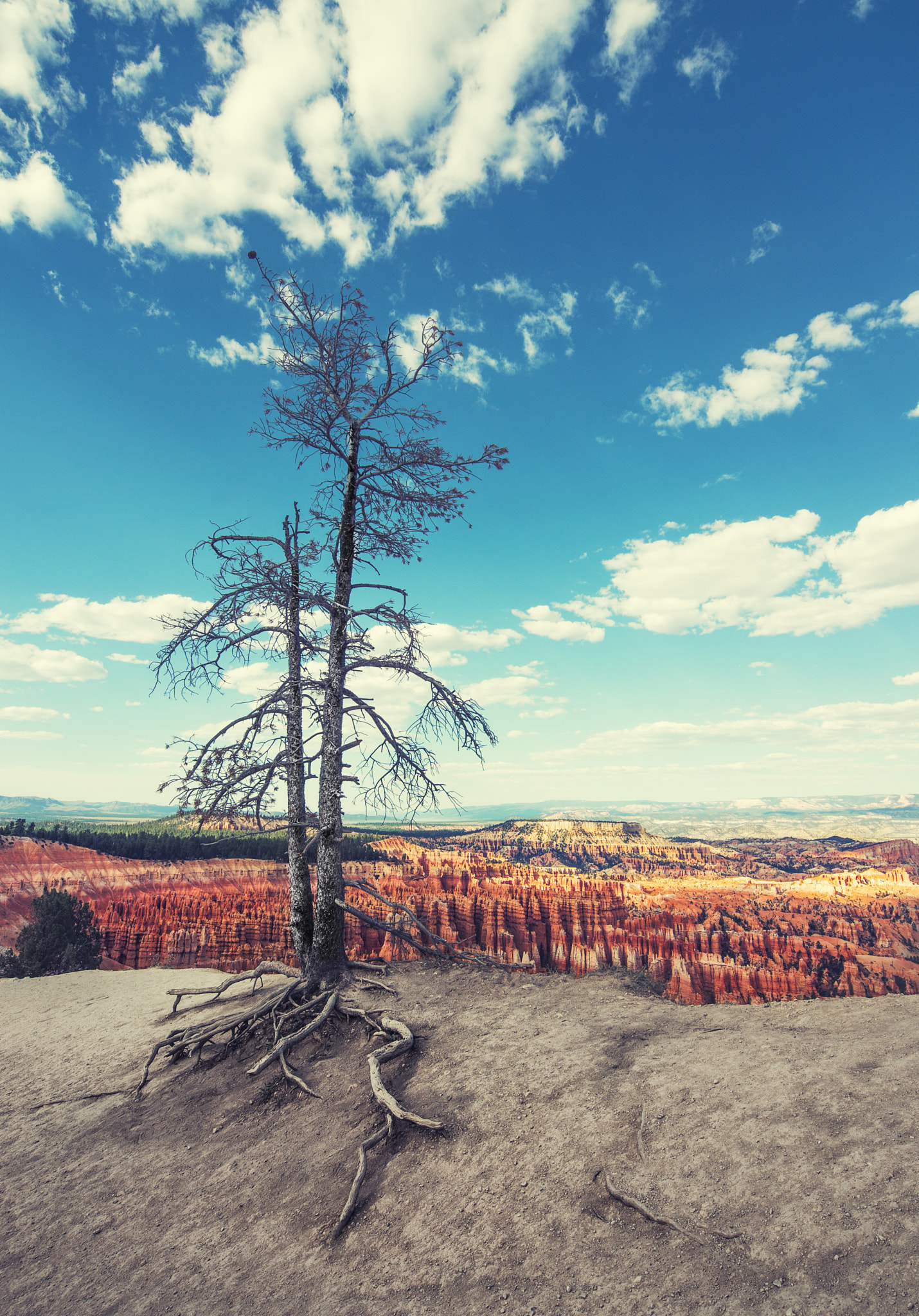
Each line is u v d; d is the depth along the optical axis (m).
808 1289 3.79
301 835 12.42
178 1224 6.70
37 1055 12.46
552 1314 4.28
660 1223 4.84
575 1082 7.42
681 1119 6.14
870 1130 5.21
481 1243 5.28
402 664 12.05
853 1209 4.33
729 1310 3.82
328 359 11.74
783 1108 5.91
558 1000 10.66
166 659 11.87
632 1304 4.14
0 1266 6.43
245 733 11.60
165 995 16.14
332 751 11.38
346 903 11.35
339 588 12.30
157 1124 8.92
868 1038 7.25
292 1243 5.98
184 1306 5.46
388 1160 6.81
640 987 11.67
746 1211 4.65
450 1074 8.21
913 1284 3.56
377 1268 5.35
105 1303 5.68
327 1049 9.67
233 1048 10.38
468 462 12.15
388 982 11.52
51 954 39.78
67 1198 7.49
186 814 10.81
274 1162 7.44
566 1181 5.73
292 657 12.38
